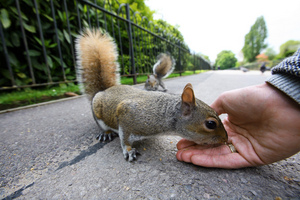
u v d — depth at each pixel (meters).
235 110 0.18
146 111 0.20
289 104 0.14
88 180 0.16
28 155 0.20
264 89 0.15
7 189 0.15
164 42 1.19
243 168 0.17
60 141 0.24
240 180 0.15
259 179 0.15
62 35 0.61
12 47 0.53
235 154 0.17
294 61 0.13
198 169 0.17
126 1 1.04
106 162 0.19
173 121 0.20
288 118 0.13
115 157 0.20
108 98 0.23
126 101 0.21
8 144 0.23
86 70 0.28
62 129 0.28
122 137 0.20
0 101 0.43
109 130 0.26
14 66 0.53
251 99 0.16
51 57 0.62
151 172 0.17
